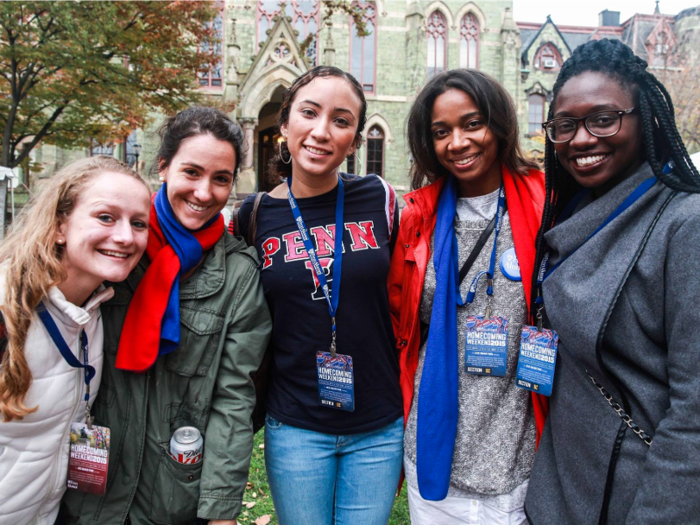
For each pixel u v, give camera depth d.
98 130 14.12
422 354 2.27
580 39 33.03
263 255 2.24
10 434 1.60
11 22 10.17
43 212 1.67
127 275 1.75
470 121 2.08
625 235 1.54
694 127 14.47
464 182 2.29
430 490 1.99
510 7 25.84
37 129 13.92
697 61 15.61
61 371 1.68
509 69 25.58
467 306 2.12
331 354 2.13
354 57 24.67
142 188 1.75
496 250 2.11
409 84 24.48
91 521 1.86
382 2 24.50
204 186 1.90
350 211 2.28
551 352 1.80
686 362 1.31
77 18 10.38
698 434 1.25
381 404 2.21
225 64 23.06
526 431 2.03
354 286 2.16
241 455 1.92
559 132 1.69
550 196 1.95
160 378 1.90
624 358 1.54
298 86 2.16
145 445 1.90
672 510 1.27
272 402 2.26
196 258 1.93
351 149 2.33
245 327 2.02
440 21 25.64
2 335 1.55
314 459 2.15
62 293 1.66
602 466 1.54
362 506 2.18
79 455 1.79
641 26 26.12
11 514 1.66
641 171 1.61
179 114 2.02
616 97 1.56
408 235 2.33
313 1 24.20
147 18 11.97
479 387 2.04
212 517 1.83
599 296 1.50
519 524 1.98
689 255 1.35
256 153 24.53
